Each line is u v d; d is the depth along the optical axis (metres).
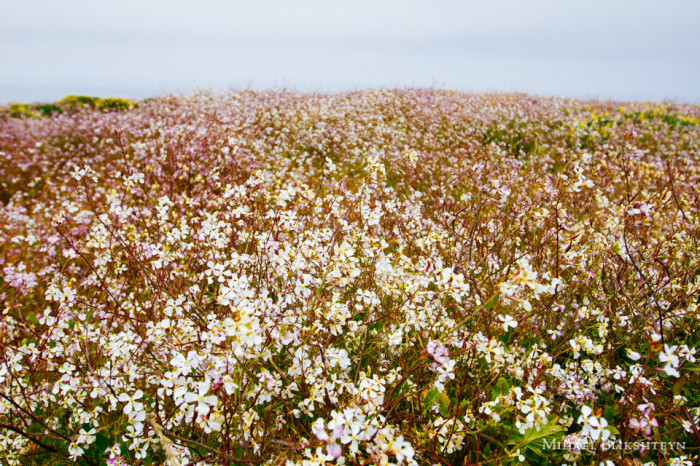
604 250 3.41
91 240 3.54
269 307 2.46
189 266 3.42
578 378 2.70
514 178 4.68
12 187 8.11
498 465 2.21
